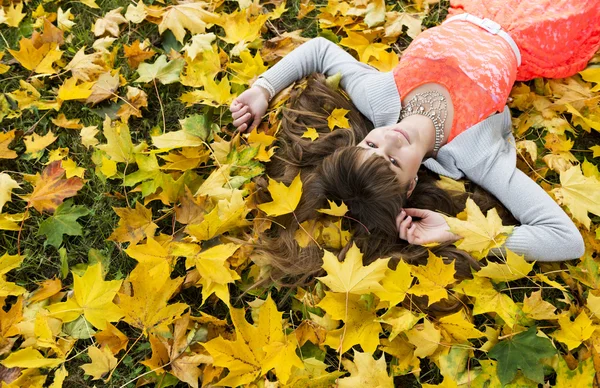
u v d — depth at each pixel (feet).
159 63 5.18
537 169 4.80
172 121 5.15
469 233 4.10
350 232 4.42
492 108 4.58
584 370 3.75
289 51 5.40
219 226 4.08
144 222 4.46
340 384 3.72
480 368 3.93
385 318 3.93
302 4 5.58
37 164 4.90
